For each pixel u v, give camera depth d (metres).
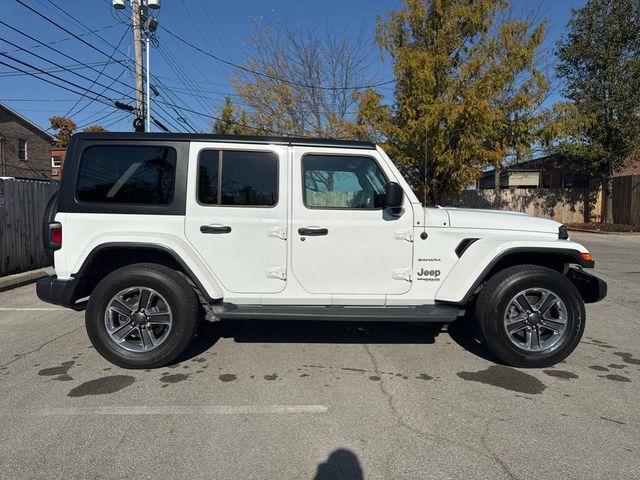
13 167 32.94
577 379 4.12
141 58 16.44
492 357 4.64
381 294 4.38
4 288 8.06
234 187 4.31
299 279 4.34
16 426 3.23
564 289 4.27
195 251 4.28
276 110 22.31
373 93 16.55
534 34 16.27
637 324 5.93
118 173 4.27
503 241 4.32
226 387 3.89
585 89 20.69
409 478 2.68
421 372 4.24
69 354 4.66
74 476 2.68
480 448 2.99
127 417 3.37
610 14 19.92
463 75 15.20
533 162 26.88
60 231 4.22
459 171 15.02
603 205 22.89
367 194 4.39
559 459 2.87
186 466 2.78
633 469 2.77
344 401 3.65
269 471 2.74
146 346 4.25
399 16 16.39
